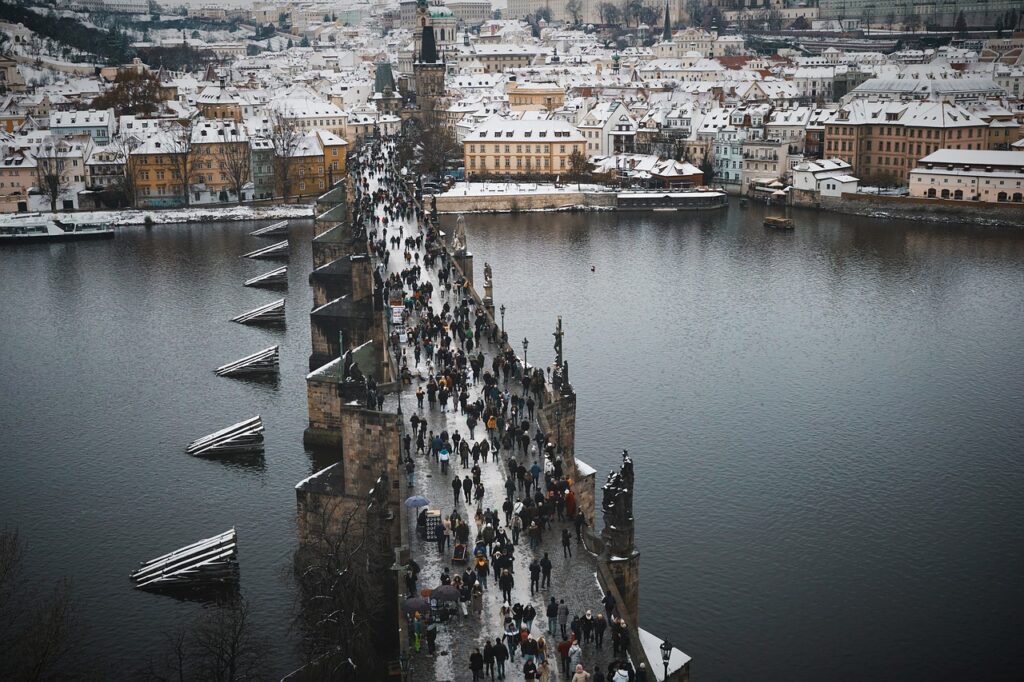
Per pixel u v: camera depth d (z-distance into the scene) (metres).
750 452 159.75
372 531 108.19
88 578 123.00
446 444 109.94
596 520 132.62
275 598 117.75
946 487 149.38
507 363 133.50
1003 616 118.69
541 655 79.06
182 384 188.88
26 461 155.75
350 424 116.94
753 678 107.31
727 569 126.62
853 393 186.75
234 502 141.38
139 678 103.31
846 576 125.94
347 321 184.38
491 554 89.81
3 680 95.56
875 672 108.62
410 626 82.62
